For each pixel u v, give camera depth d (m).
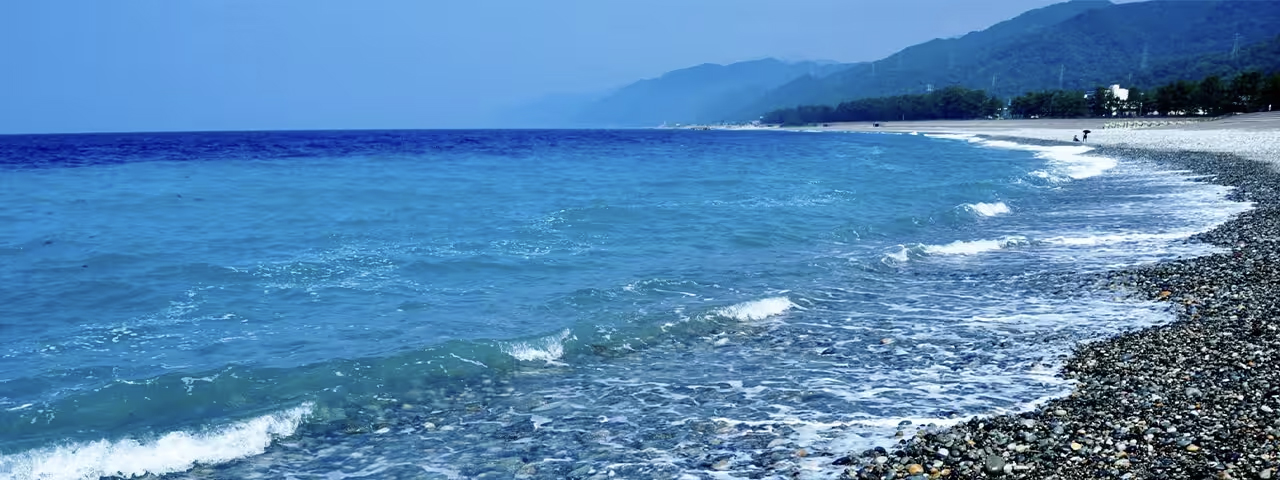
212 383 9.02
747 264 16.81
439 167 50.94
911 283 15.06
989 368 9.67
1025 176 37.62
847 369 9.84
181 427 7.79
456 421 8.30
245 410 8.40
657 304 13.20
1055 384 8.90
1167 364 9.21
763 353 10.62
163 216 24.02
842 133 181.00
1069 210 26.08
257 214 24.52
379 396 8.95
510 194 31.03
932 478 6.45
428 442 7.75
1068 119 181.50
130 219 23.30
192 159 62.16
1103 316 12.06
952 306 13.13
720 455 7.26
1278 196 26.84
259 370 9.50
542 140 128.88
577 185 35.38
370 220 22.98
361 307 12.82
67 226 21.72
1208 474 6.11
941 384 9.12
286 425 8.06
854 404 8.52
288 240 19.30
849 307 13.16
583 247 18.56
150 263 16.09
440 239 19.52
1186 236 19.66
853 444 7.36
